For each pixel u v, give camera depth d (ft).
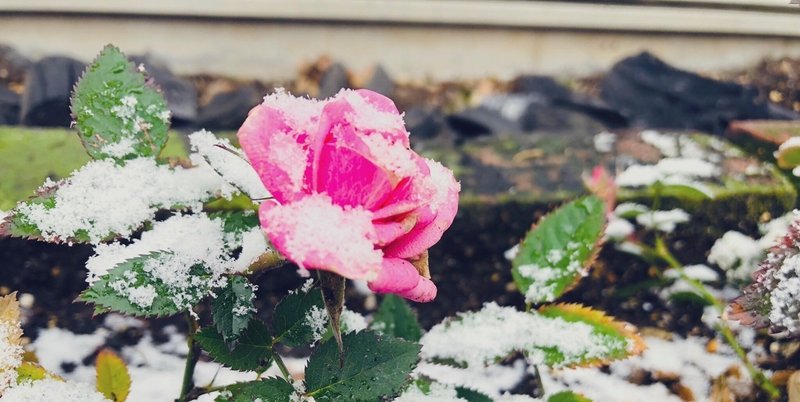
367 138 1.14
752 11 2.96
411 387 1.47
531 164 2.02
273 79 2.81
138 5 2.62
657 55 3.03
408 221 1.15
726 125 2.62
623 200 1.89
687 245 1.94
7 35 2.57
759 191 1.93
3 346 1.32
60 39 2.62
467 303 1.93
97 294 1.23
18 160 1.84
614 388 1.82
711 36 3.01
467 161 2.03
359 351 1.28
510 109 2.73
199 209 1.33
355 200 1.15
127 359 1.76
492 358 1.47
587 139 2.16
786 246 1.39
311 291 1.33
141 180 1.32
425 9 2.82
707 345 1.91
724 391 1.82
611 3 2.91
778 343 1.90
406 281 1.14
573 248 1.48
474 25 2.88
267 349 1.32
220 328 1.28
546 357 1.45
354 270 1.10
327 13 2.75
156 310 1.25
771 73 3.02
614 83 2.85
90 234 1.28
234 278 1.29
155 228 1.31
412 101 2.83
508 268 1.92
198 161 1.35
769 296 1.38
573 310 1.46
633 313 1.96
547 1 2.88
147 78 1.35
